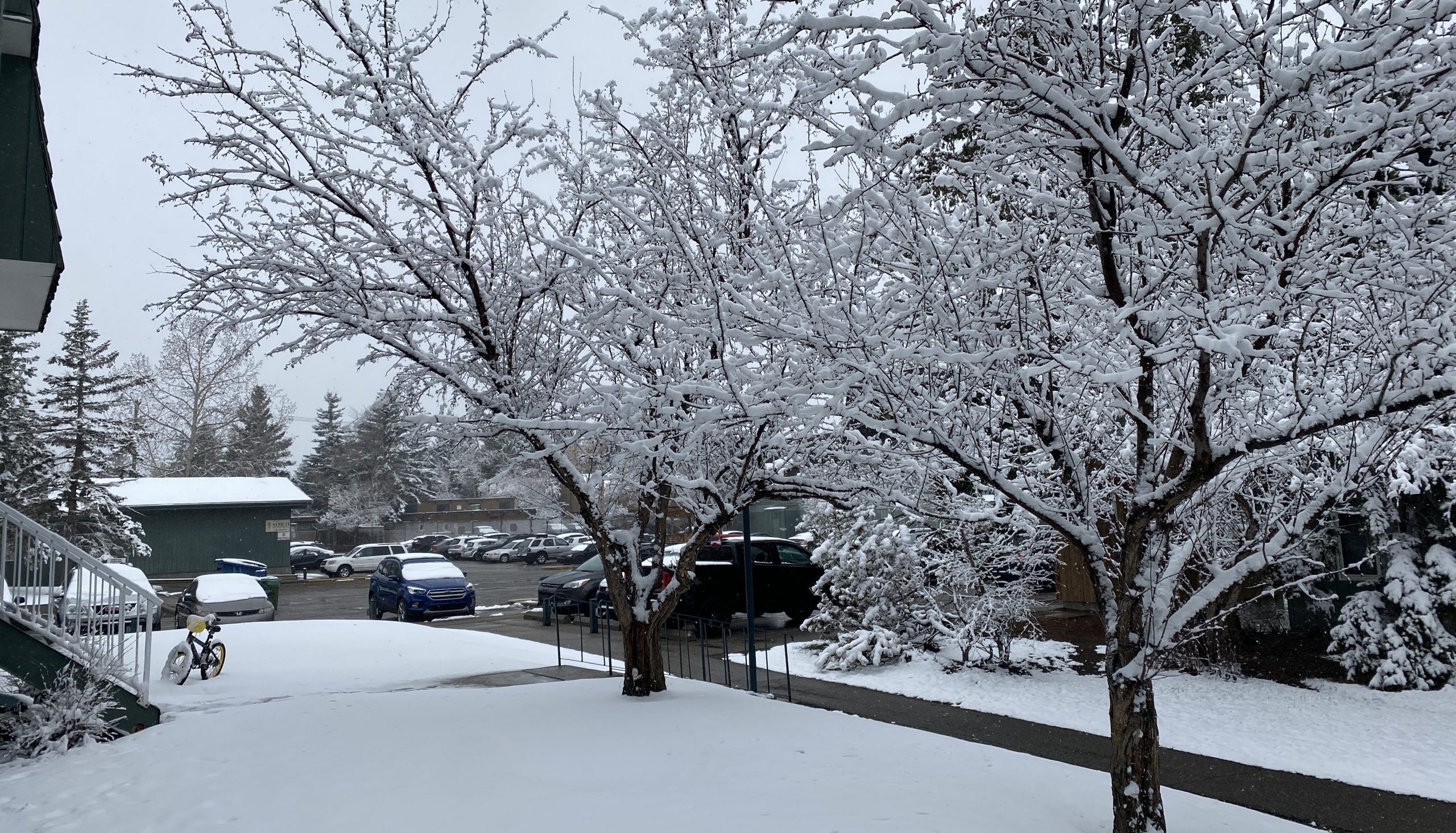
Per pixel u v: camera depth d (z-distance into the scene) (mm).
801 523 16766
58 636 8219
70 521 29156
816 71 4539
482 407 8227
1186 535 6711
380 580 21938
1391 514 9070
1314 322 5117
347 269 7738
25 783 6707
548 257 7863
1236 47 4406
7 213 7434
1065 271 5512
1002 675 10492
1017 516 7238
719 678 11281
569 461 8750
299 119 7500
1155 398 5418
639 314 7012
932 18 4133
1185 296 4945
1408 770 6523
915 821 4973
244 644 14492
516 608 23031
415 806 5551
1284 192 4816
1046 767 6410
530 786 5879
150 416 42375
